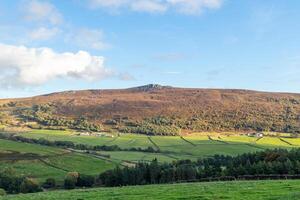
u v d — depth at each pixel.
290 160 109.75
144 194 48.53
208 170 120.69
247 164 107.94
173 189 53.22
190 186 58.16
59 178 159.25
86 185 142.75
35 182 134.00
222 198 41.06
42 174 165.88
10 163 185.12
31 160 193.62
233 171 107.88
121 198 45.72
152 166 135.00
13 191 133.88
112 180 137.75
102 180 141.75
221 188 51.03
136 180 134.38
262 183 56.28
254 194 43.12
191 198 42.41
